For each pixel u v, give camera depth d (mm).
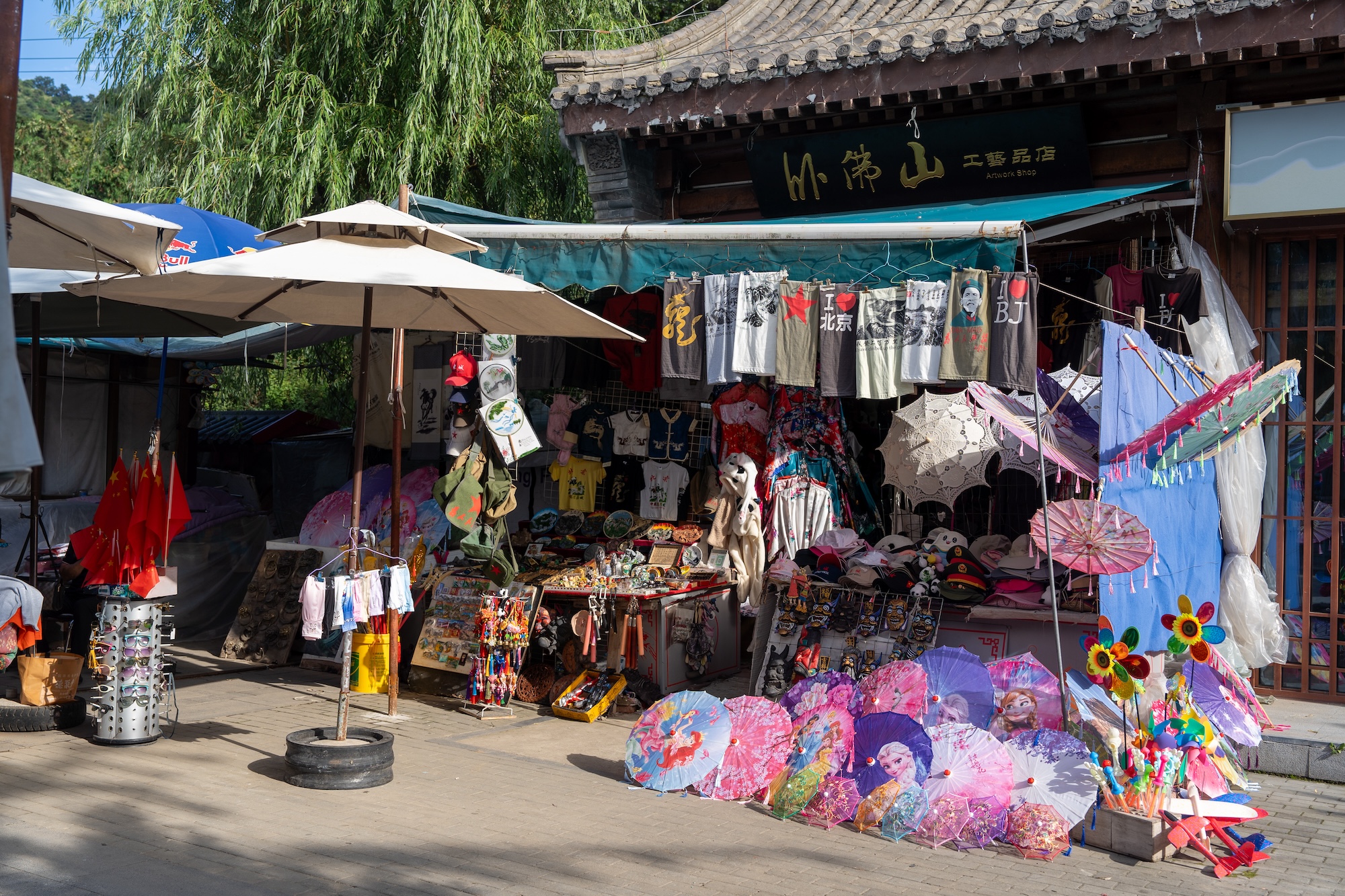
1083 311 8523
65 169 25281
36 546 8109
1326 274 7535
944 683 5938
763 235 7113
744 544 8656
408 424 11109
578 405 9594
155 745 6590
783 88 8898
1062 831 5105
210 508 10859
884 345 6562
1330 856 5160
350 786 5770
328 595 8594
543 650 7961
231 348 11477
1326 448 7535
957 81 8180
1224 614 7215
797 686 6328
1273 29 7070
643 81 9391
